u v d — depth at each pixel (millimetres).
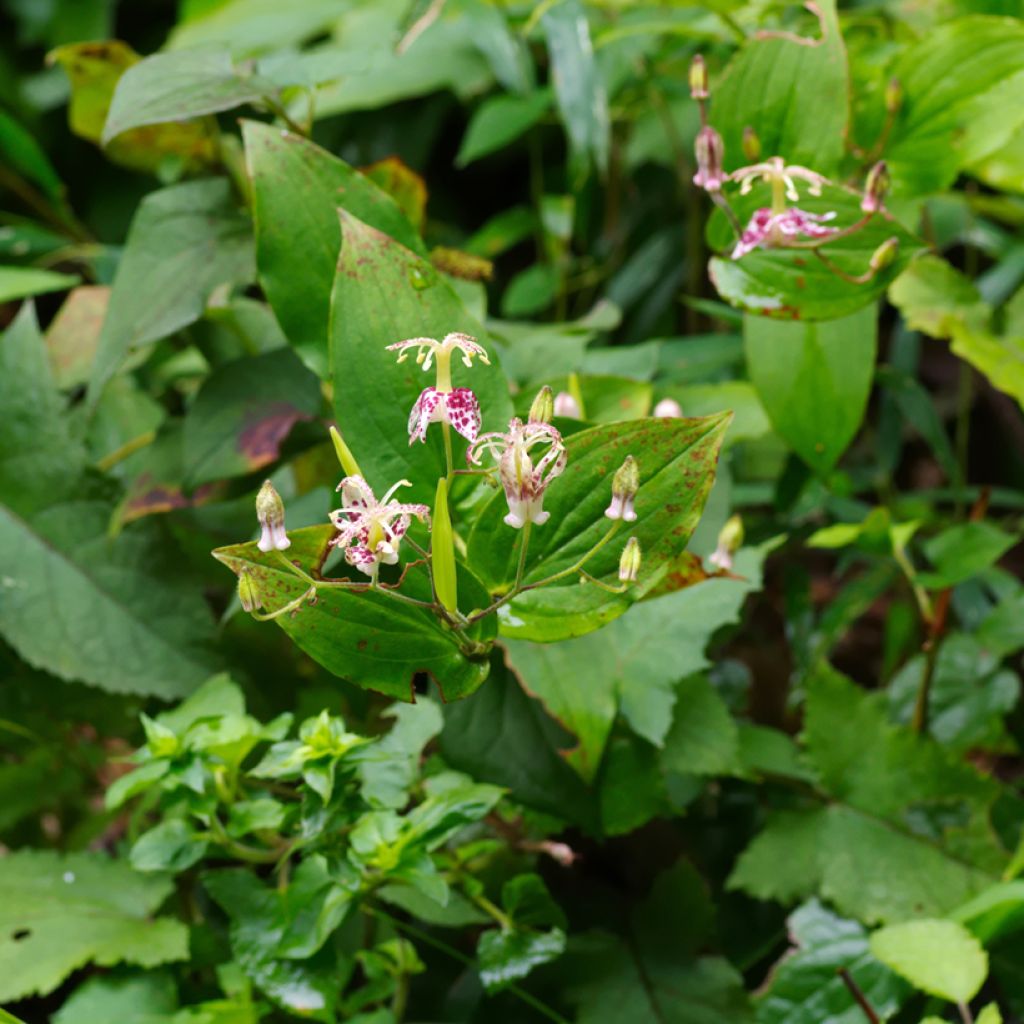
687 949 963
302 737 867
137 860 888
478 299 985
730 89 924
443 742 919
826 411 982
